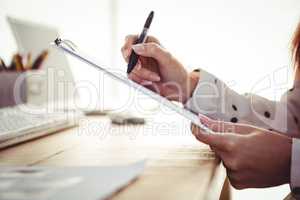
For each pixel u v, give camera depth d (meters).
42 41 1.09
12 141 0.60
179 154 0.54
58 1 1.43
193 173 0.42
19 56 0.93
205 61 1.70
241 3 1.66
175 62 0.72
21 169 0.39
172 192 0.34
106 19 1.79
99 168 0.39
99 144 0.62
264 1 1.63
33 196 0.29
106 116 1.00
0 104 0.86
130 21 1.79
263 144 0.52
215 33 1.69
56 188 0.31
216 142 0.51
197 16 1.70
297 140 0.53
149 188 0.36
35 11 1.28
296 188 0.52
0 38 1.00
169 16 1.73
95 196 0.29
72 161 0.48
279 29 1.61
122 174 0.36
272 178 0.53
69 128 0.79
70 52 0.60
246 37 1.66
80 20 1.60
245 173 0.52
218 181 0.45
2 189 0.31
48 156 0.52
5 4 1.08
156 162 0.48
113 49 1.79
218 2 1.68
